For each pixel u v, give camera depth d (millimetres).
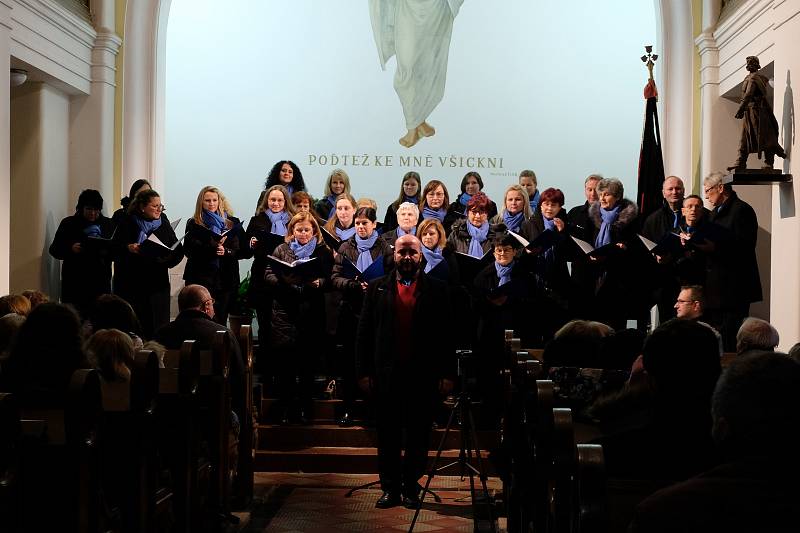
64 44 10070
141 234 9008
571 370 4582
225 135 11969
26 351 3951
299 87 12000
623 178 11984
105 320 6047
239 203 11984
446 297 6930
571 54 12000
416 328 6824
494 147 11969
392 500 6867
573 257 8250
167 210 11922
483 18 11984
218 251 8695
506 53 12000
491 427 8305
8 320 5230
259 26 12008
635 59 11984
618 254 7992
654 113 9938
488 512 6590
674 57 11297
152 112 11383
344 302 8367
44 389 3895
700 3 11141
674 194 8734
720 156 10828
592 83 12000
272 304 8391
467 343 8188
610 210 8516
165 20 11609
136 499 3949
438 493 7348
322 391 9078
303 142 12000
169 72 11953
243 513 6594
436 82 11969
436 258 8391
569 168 11992
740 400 2133
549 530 3535
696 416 3068
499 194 11969
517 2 11992
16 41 8883
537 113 11992
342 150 12000
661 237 8773
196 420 4914
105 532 3795
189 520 4770
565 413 2961
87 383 3330
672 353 3061
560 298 8438
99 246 9117
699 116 11141
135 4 11242
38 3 9250
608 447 3162
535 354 6336
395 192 11977
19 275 10156
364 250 8609
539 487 3783
